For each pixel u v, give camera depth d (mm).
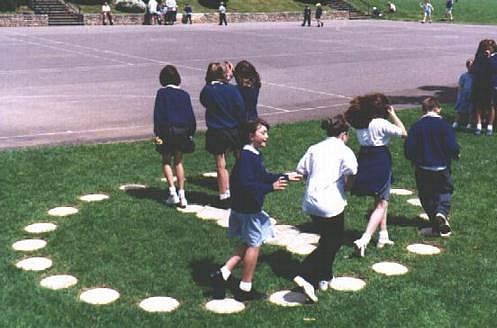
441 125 8164
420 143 8250
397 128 7477
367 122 7523
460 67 27125
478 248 7785
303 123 14969
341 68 26250
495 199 9680
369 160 7520
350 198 9703
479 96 14047
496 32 47906
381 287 6629
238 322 5867
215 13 54406
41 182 10109
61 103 17453
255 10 57969
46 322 5785
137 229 8219
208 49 32469
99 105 17234
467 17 63125
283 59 28969
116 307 6125
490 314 6039
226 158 12016
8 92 19078
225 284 6594
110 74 23141
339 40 39469
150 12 49719
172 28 46812
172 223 8461
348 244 7875
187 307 6180
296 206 9312
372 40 39875
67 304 6145
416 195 10023
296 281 6223
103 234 7996
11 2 47156
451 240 8031
